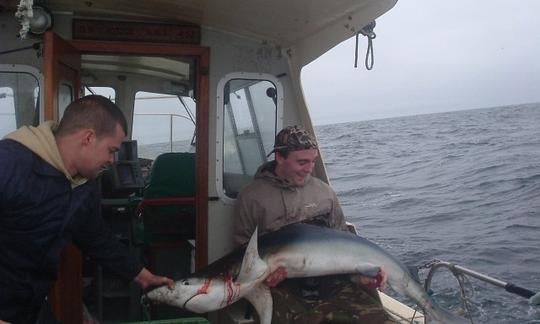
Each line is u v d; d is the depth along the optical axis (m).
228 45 4.27
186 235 4.66
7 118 3.90
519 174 19.70
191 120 6.59
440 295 6.92
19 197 2.20
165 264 4.61
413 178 21.36
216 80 4.26
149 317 4.13
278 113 4.41
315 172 4.43
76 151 2.32
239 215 3.62
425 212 14.62
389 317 3.36
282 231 3.34
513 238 11.31
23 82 3.90
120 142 2.44
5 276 2.32
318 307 3.36
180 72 6.14
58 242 2.39
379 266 3.38
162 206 4.61
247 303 3.61
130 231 5.13
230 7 3.64
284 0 3.43
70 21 4.02
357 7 3.62
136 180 5.59
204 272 3.12
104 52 4.07
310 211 3.64
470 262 9.66
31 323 2.51
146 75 6.43
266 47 4.34
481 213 14.09
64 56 3.55
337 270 3.34
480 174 20.62
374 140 46.22
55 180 2.29
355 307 3.35
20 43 3.88
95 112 2.33
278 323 3.31
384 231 12.54
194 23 4.17
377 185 20.20
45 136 2.29
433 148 33.50
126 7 3.84
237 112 4.32
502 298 7.23
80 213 2.46
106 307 4.65
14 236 2.27
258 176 3.71
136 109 6.50
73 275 3.73
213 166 4.27
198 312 3.09
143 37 4.11
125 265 2.91
